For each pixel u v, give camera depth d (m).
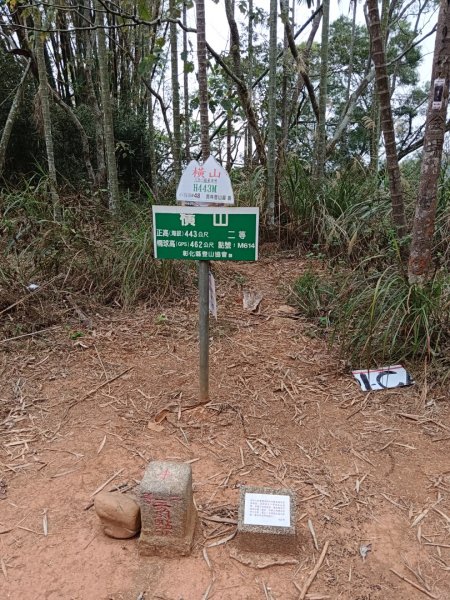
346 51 10.95
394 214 3.18
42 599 1.57
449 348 2.89
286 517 1.75
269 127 4.93
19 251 4.16
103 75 4.86
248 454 2.24
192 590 1.60
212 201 2.25
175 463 1.82
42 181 5.07
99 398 2.65
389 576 1.66
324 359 3.05
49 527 1.84
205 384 2.57
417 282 2.89
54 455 2.22
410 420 2.49
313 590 1.60
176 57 4.82
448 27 2.53
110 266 4.02
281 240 5.25
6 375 2.83
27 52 6.31
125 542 1.78
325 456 2.23
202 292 2.41
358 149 10.01
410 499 1.99
